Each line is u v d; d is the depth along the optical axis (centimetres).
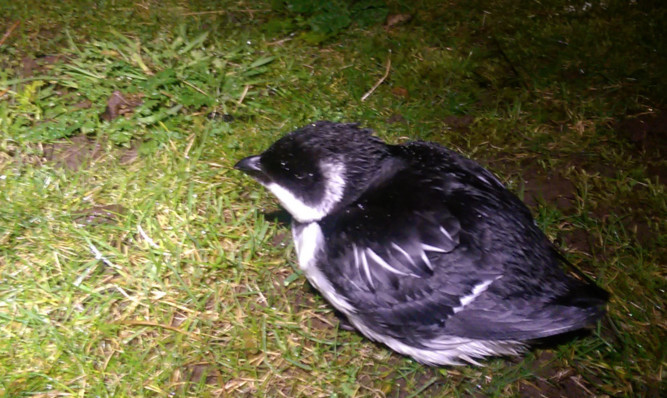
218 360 29
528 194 38
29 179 34
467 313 27
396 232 27
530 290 27
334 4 49
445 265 27
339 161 28
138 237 33
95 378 28
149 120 38
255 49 45
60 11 45
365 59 45
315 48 46
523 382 29
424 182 28
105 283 31
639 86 45
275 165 29
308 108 41
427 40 48
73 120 38
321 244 28
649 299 32
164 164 36
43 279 30
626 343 30
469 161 30
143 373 28
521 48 48
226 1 49
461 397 29
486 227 27
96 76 40
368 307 28
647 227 36
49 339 29
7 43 42
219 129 38
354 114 41
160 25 45
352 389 28
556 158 40
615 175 39
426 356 29
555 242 35
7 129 37
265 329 30
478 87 45
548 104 43
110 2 47
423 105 42
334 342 30
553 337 31
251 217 35
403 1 51
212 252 33
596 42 48
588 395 29
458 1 52
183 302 31
